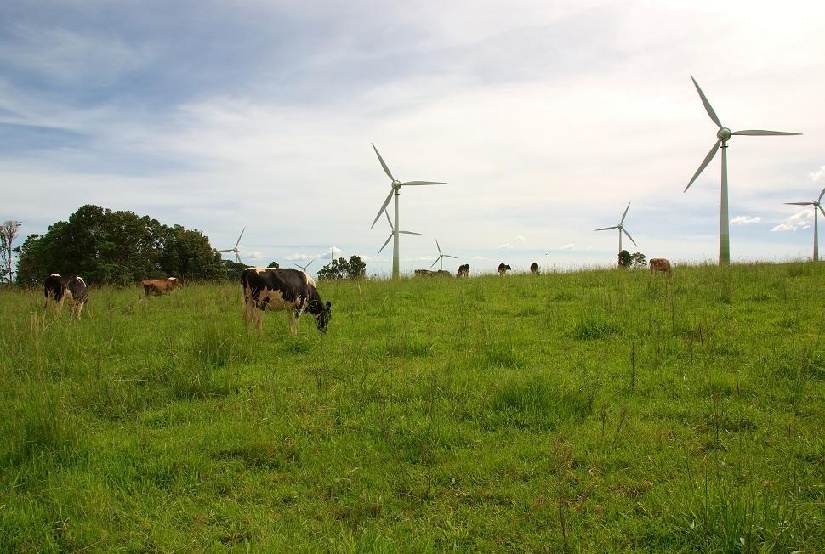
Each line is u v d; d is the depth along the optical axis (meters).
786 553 4.26
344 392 8.07
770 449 6.05
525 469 5.80
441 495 5.45
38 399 6.65
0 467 5.81
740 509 4.56
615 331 11.38
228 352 9.92
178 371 8.67
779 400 7.49
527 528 4.86
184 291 21.75
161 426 7.22
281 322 13.92
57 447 6.26
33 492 5.48
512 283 19.47
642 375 8.67
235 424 7.02
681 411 7.20
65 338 10.50
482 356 9.68
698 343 10.23
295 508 5.26
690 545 4.48
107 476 5.80
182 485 5.68
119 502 5.32
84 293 16.52
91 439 6.59
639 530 4.75
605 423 6.88
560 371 8.88
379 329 12.64
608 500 5.23
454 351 10.34
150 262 47.28
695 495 4.98
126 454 6.30
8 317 14.18
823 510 4.86
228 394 8.35
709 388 7.84
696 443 6.30
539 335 11.46
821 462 5.78
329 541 4.64
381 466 6.01
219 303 17.12
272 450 6.33
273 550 4.50
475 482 5.65
